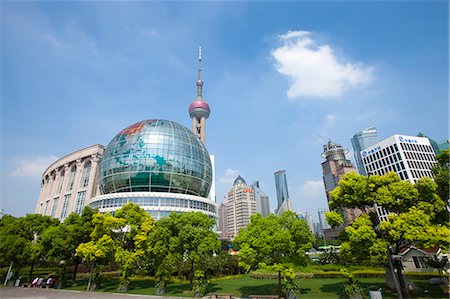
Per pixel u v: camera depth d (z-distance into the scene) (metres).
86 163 97.19
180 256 31.58
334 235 136.12
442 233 21.45
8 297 29.23
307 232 27.11
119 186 65.00
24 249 40.41
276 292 29.66
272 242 25.30
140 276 46.25
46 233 39.09
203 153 75.12
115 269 51.50
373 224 26.91
